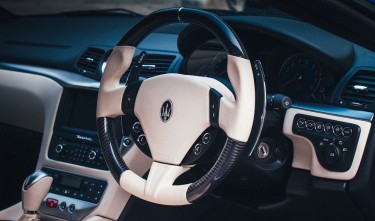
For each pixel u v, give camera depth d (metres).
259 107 1.72
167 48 2.53
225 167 1.72
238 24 2.28
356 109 2.08
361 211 2.15
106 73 1.96
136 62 1.95
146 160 2.34
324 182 2.12
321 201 2.19
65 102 2.61
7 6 3.23
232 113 1.71
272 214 2.36
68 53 2.85
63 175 2.47
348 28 1.69
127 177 1.88
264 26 2.21
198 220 2.71
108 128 1.96
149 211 2.49
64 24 3.07
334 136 2.07
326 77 2.21
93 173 2.41
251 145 1.74
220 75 2.30
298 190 2.21
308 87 2.23
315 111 2.11
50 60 2.87
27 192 2.07
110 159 1.93
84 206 2.38
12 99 2.89
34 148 3.03
